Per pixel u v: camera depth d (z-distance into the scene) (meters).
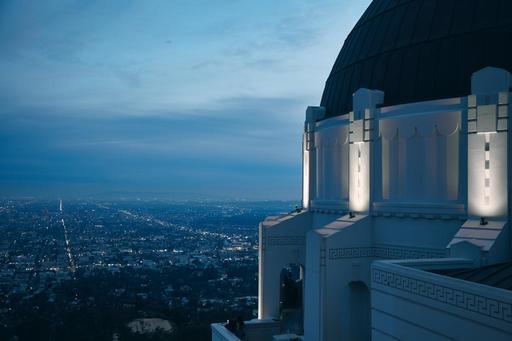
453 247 17.67
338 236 21.81
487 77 18.83
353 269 21.92
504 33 20.52
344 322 21.66
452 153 20.00
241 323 26.39
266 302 28.00
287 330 27.53
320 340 21.44
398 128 21.52
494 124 18.45
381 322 16.56
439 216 20.05
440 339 13.88
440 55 21.70
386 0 26.42
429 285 14.34
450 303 13.52
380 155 22.22
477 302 12.62
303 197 29.52
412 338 15.01
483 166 18.73
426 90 21.64
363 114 22.84
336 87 27.38
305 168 28.97
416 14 23.70
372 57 24.75
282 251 28.19
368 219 22.30
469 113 19.14
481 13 21.52
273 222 29.06
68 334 91.19
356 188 23.19
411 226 21.05
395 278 15.84
